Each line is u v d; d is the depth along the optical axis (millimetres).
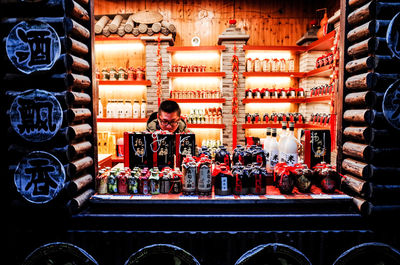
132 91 5160
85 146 1944
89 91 2049
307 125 4844
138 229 1836
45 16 1802
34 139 1725
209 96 4910
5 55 1794
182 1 5402
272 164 2281
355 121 1961
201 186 1894
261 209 1875
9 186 1816
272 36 5418
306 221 1831
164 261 1818
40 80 1774
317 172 2049
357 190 1861
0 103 1803
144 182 1934
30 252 1837
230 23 4938
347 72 2051
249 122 4930
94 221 1818
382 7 1785
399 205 1819
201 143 5277
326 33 4305
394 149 1802
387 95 1745
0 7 1782
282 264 1811
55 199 1796
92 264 1793
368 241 1843
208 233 1815
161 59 4801
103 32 4680
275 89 4977
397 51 1731
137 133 2184
